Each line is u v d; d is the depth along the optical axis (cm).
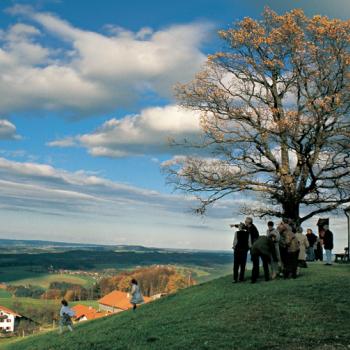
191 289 2700
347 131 3253
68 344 1995
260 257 2400
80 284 15038
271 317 1677
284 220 2655
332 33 3241
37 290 14225
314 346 1344
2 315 10619
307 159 3356
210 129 3500
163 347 1480
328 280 2197
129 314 2469
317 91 3356
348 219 3775
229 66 3609
